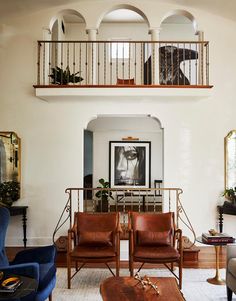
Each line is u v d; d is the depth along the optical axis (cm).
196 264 503
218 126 640
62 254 516
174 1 627
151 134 1073
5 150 630
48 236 630
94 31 645
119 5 643
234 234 634
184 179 638
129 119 1025
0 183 625
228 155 636
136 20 947
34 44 642
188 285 415
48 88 594
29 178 634
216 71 645
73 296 382
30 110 638
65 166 636
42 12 643
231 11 617
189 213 634
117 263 412
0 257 346
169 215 459
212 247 607
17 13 633
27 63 641
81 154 636
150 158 1071
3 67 640
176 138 639
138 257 405
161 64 749
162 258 402
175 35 969
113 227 451
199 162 638
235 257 366
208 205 635
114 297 274
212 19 647
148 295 277
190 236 630
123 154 1071
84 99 626
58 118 638
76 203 632
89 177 1036
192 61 785
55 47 744
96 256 405
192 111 640
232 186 633
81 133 638
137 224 453
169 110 641
